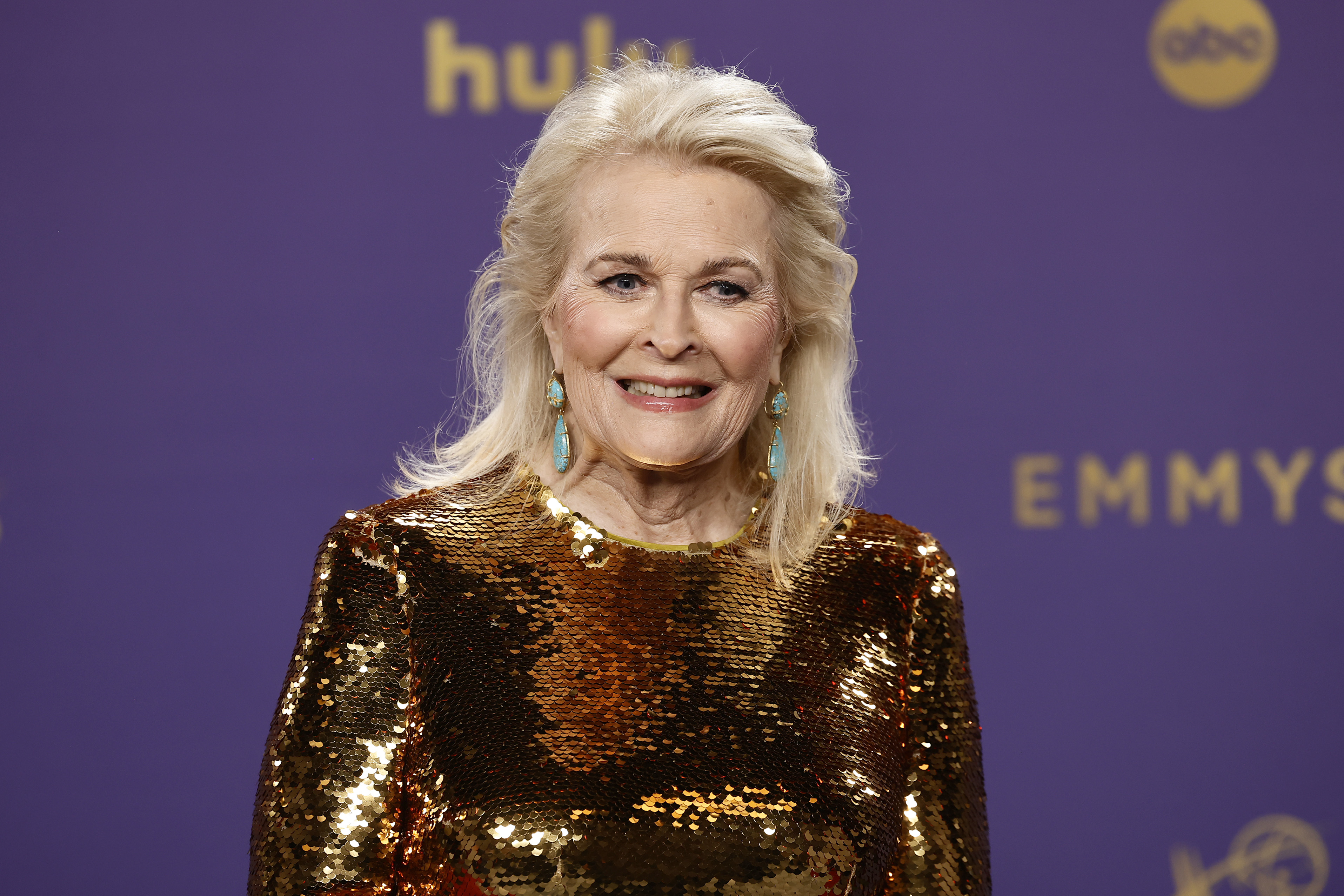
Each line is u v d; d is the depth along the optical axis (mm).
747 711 4547
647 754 4395
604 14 10633
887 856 4594
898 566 5020
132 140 10414
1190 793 10750
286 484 10516
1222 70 10805
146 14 10430
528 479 4918
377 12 10625
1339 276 10797
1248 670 10781
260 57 10539
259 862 4133
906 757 4770
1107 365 10812
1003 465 10789
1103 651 10781
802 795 4441
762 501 5082
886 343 10781
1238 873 10719
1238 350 10789
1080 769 10742
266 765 4281
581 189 4711
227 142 10492
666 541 4906
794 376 5258
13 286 10320
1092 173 10789
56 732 10289
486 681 4434
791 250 4887
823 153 10750
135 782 10328
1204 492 10797
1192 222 10781
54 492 10336
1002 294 10812
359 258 10602
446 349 10617
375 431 10570
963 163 10797
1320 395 10773
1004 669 10742
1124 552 10812
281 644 10445
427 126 10641
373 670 4352
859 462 5586
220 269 10492
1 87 10312
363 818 4184
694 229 4551
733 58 10695
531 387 5086
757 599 4801
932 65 10781
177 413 10445
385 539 4539
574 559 4730
